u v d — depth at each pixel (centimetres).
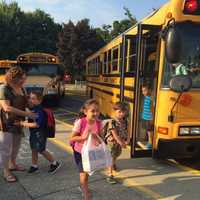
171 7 310
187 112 315
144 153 346
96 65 751
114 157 306
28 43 2606
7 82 302
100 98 686
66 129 568
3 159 300
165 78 318
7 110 293
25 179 310
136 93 351
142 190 284
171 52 287
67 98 1228
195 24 314
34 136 321
